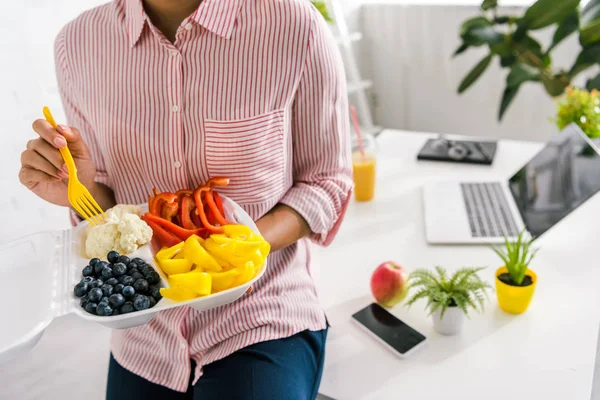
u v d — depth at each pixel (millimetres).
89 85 987
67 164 815
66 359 1426
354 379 985
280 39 910
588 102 1708
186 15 901
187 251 782
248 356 929
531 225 1339
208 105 921
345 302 1182
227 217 918
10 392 1330
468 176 1643
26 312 733
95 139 1062
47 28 1510
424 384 962
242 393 880
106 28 960
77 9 1601
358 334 1096
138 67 928
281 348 941
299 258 1084
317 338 1000
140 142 957
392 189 1615
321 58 946
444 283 1093
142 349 1032
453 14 2672
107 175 1070
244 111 925
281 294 998
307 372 946
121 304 713
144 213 921
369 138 1577
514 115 2732
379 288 1135
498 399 919
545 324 1077
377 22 2926
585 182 1251
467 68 2760
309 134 1009
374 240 1384
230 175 961
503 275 1139
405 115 3082
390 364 1015
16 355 651
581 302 1123
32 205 1529
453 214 1437
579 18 2135
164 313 979
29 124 1492
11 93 1434
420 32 2814
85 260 814
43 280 776
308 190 1012
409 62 2924
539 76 2301
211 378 924
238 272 744
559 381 945
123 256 779
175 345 985
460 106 2873
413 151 1842
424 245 1347
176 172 966
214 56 904
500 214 1423
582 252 1272
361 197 1557
